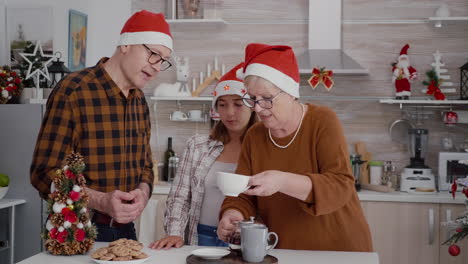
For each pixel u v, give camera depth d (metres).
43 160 2.10
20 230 3.42
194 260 1.69
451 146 4.15
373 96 4.34
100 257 1.67
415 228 3.75
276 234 1.91
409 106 4.29
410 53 4.30
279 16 4.44
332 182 1.83
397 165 4.31
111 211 2.01
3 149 3.42
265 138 2.05
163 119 4.57
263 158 2.04
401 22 4.30
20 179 3.41
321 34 4.26
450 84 4.20
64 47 4.00
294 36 4.42
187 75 4.38
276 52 1.89
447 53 4.26
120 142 2.28
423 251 3.75
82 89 2.21
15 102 3.60
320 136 1.95
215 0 4.35
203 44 4.53
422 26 4.28
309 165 1.97
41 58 3.68
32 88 3.60
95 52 4.46
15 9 3.86
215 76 4.47
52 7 3.82
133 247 1.72
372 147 4.34
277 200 1.98
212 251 1.79
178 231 2.39
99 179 2.24
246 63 1.94
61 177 1.84
